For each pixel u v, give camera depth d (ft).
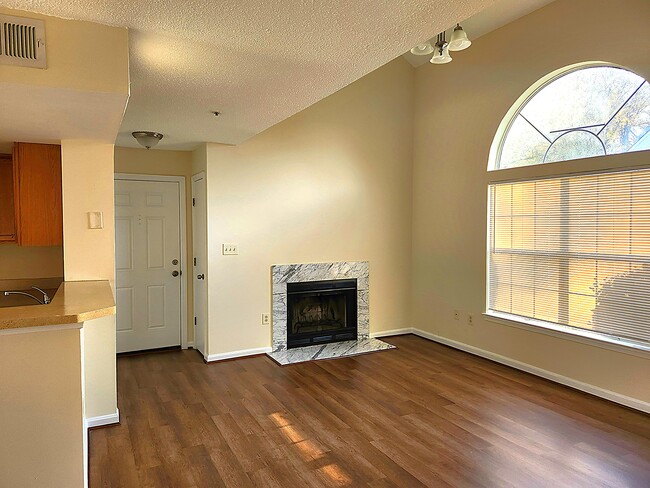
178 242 16.74
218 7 5.84
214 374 14.05
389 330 18.85
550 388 12.65
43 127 8.71
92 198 10.22
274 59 7.63
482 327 15.65
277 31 6.58
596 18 11.69
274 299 16.35
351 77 8.54
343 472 8.41
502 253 14.93
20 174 10.27
